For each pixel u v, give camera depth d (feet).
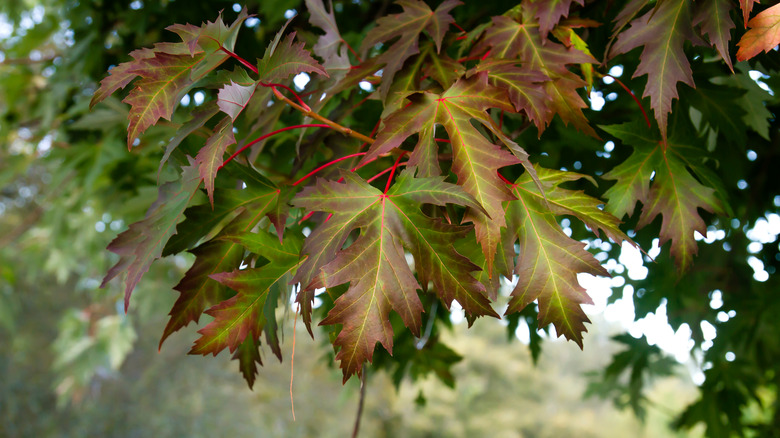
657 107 1.39
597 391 4.83
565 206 1.33
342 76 1.67
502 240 1.33
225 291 1.40
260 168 2.11
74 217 5.56
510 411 20.53
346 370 1.16
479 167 1.24
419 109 1.31
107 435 12.91
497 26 1.54
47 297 12.50
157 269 6.70
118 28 3.23
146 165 3.41
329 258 1.22
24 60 4.15
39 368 12.73
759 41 1.29
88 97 3.40
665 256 2.55
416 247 1.21
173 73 1.28
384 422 17.94
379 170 1.85
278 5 2.84
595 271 1.27
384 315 1.18
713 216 2.43
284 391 16.26
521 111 1.49
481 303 1.18
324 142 1.75
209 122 1.51
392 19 1.59
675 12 1.40
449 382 3.41
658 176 1.59
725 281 2.59
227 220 1.42
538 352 2.96
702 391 3.05
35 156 5.01
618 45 1.44
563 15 1.48
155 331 15.24
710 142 2.03
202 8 2.88
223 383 15.64
